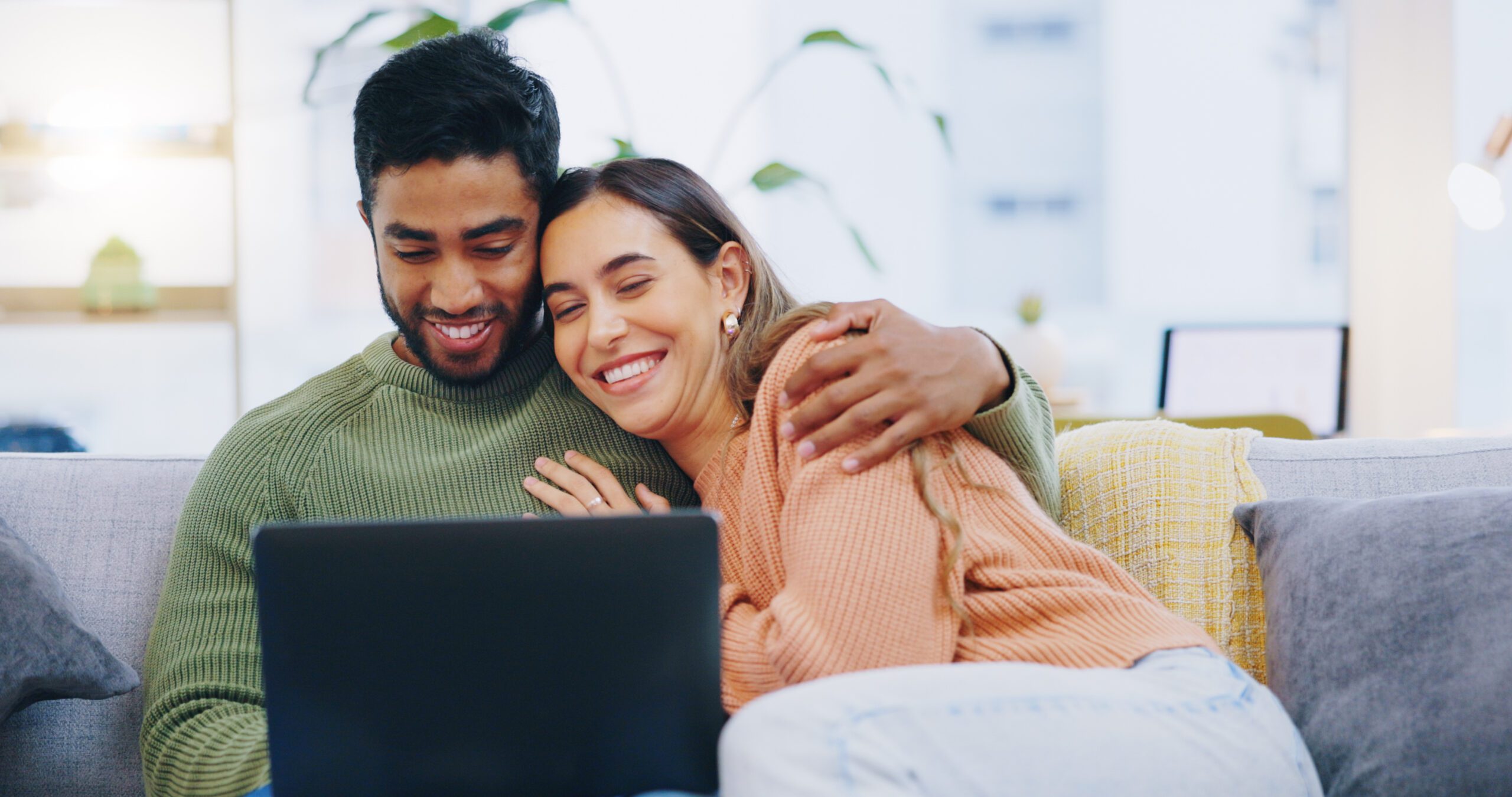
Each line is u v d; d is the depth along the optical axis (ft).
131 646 4.54
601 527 2.87
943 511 3.40
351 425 4.38
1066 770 2.64
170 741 3.65
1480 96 9.73
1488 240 9.73
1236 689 3.09
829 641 3.13
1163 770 2.72
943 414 3.52
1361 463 4.36
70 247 9.69
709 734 2.89
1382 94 9.91
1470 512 3.49
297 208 10.62
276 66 10.42
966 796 2.57
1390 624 3.37
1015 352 10.39
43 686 3.87
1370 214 10.00
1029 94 12.01
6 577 3.92
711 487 4.14
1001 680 2.80
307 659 2.85
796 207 11.89
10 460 4.84
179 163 9.60
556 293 4.18
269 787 3.22
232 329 9.35
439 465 4.25
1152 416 8.51
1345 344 9.14
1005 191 12.09
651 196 4.13
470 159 3.99
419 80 3.99
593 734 2.88
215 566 4.10
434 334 4.29
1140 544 4.21
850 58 11.81
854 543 3.24
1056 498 4.21
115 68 9.37
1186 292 11.98
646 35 11.42
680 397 4.19
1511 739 3.01
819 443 3.43
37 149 9.02
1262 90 11.66
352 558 2.84
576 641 2.86
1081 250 12.09
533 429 4.36
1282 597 3.73
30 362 9.98
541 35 11.22
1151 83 11.87
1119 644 3.26
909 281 12.09
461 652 2.85
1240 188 11.77
